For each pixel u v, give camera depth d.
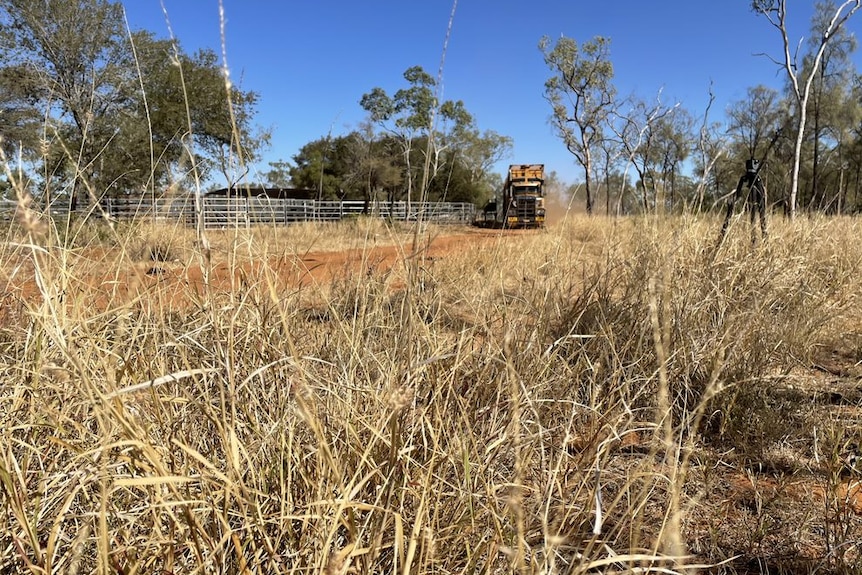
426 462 1.54
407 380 1.66
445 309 2.52
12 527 1.31
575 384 2.43
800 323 3.66
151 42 12.88
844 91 27.28
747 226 4.47
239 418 1.71
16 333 1.91
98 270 1.86
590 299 3.43
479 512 1.52
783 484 2.23
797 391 3.11
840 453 2.35
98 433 1.53
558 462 1.55
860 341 3.80
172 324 2.00
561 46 29.00
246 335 1.79
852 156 28.27
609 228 4.03
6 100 11.30
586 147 25.97
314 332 2.39
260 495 1.36
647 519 1.96
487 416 2.00
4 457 1.19
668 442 1.11
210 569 1.23
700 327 3.23
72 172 1.88
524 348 2.34
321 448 1.18
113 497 1.45
